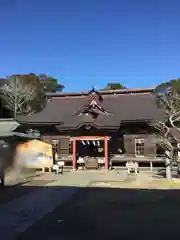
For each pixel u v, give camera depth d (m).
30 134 30.39
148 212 10.64
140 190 15.40
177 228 8.68
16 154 21.77
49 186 16.88
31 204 12.04
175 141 26.08
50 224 9.15
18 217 10.01
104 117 31.30
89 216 10.11
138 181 19.00
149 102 34.78
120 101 35.91
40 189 15.77
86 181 19.12
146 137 30.53
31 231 8.43
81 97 37.31
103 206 11.64
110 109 33.94
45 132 33.09
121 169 27.88
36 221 9.49
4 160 20.20
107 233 8.22
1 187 16.38
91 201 12.59
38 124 32.59
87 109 31.83
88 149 32.06
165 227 8.78
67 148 31.73
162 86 43.22
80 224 9.13
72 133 31.64
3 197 13.49
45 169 26.06
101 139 28.39
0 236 7.99
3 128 33.66
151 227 8.78
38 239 7.73
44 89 63.28
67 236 7.97
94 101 31.97
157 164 28.92
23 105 54.47
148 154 30.14
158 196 13.66
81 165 29.28
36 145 24.98
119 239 7.70
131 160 28.41
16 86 52.62
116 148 31.31
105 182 18.61
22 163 22.09
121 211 10.80
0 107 52.69
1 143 21.22
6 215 10.27
